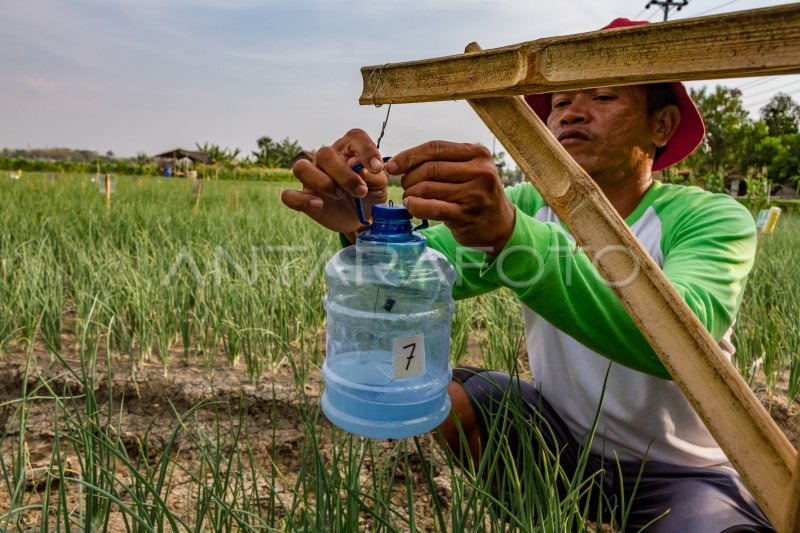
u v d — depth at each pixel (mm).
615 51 779
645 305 869
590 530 2170
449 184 1099
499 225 1173
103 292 3717
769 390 3527
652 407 1799
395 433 1301
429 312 1452
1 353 3330
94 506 1919
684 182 18047
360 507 1606
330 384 1378
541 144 930
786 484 777
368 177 1462
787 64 660
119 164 50250
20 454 1821
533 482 1556
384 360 1354
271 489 1624
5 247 4926
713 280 1510
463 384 2125
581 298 1297
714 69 706
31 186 14383
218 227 7750
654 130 1941
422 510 2279
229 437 2766
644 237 1920
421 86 1035
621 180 1966
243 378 3285
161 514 1481
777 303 4605
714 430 827
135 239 6031
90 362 3152
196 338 3717
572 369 1927
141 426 2834
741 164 50000
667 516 1653
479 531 1595
